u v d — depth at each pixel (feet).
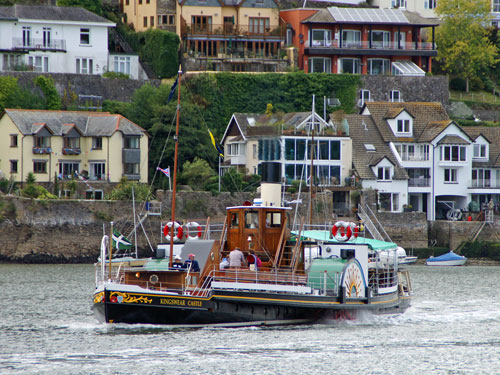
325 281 620.49
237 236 629.92
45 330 626.64
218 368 520.42
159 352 549.95
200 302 586.45
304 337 597.93
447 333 642.22
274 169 645.10
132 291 581.53
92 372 512.22
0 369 519.19
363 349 575.38
